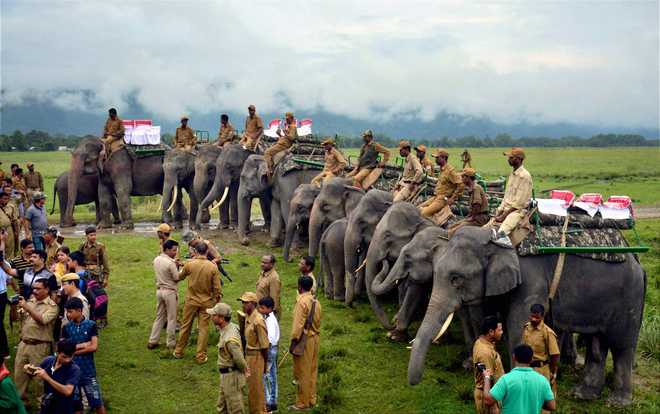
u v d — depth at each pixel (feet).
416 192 47.91
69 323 27.71
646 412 30.94
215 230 76.13
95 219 83.30
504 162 271.08
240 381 27.76
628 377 32.14
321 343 40.04
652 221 89.86
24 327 29.68
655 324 41.45
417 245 38.11
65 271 36.52
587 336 33.24
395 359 37.55
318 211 54.75
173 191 75.72
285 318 44.21
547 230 32.65
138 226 78.74
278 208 67.21
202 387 33.42
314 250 55.47
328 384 33.78
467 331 36.52
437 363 36.83
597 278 31.53
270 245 67.05
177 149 76.89
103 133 75.72
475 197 36.27
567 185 157.69
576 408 31.45
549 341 27.89
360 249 48.47
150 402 31.73
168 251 37.60
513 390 22.11
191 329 40.14
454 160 281.54
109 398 31.96
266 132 80.59
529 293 31.78
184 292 50.01
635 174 201.05
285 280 53.88
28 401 30.04
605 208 33.81
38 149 422.00
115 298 48.49
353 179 55.77
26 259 38.58
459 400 31.89
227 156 73.10
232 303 47.34
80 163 73.31
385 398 32.37
